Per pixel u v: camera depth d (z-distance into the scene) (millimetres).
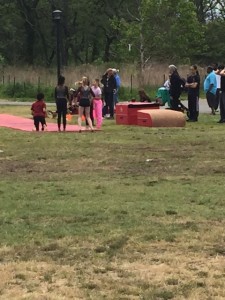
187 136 16406
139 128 18875
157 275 5770
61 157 13273
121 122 20484
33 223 7637
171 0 44344
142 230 7238
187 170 11445
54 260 6234
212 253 6410
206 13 65625
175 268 5957
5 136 17141
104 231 7223
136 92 37094
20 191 9594
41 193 9445
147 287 5457
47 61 67250
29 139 16359
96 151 14031
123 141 15695
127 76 39844
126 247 6637
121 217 7871
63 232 7195
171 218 7801
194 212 8102
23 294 5320
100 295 5281
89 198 9039
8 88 40844
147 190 9562
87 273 5844
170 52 45625
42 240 6902
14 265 6066
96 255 6375
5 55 67250
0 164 12430
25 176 11109
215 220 7695
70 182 10422
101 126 19750
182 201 8758
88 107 18625
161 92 23875
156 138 16109
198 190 9500
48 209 8336
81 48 70000
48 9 65750
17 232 7234
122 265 6062
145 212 8109
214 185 9898
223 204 8547
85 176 11031
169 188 9703
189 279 5652
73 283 5578
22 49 68188
